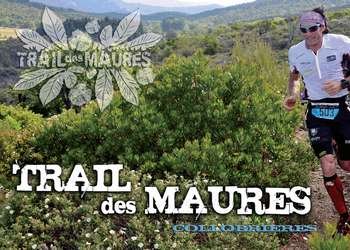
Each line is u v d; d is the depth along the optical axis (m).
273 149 6.07
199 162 5.68
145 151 6.30
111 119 6.57
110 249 4.50
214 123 6.43
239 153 5.95
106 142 6.38
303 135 7.95
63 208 5.05
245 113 6.44
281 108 6.64
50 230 4.84
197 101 6.69
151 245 4.69
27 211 5.06
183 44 53.69
